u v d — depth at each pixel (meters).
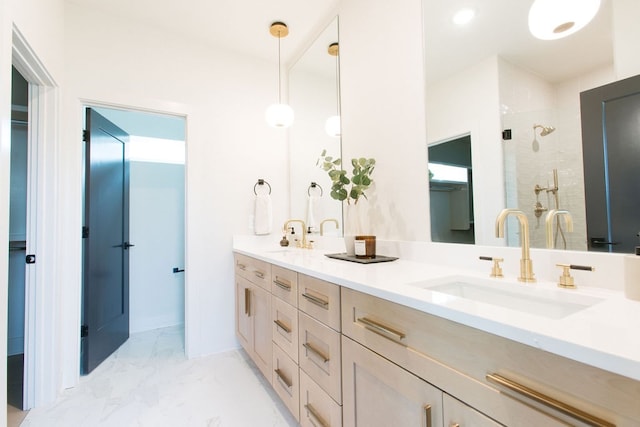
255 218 2.50
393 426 0.85
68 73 1.94
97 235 2.17
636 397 0.43
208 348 2.33
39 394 1.67
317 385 1.21
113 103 2.07
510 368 0.58
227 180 2.45
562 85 1.00
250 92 2.58
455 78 1.33
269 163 2.64
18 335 2.38
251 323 1.99
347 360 1.04
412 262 1.45
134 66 2.15
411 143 1.52
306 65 2.45
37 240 1.71
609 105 0.90
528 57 1.09
